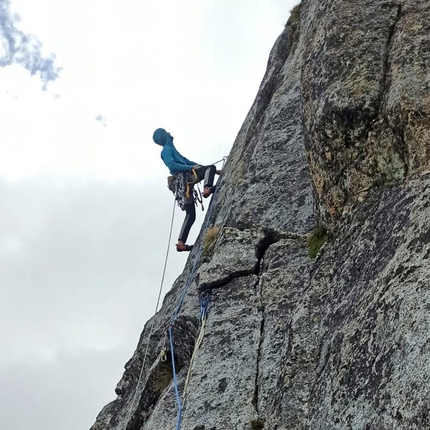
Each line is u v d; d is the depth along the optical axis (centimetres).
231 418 575
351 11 645
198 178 1173
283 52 1188
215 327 679
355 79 583
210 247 873
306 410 509
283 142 929
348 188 594
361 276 499
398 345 396
